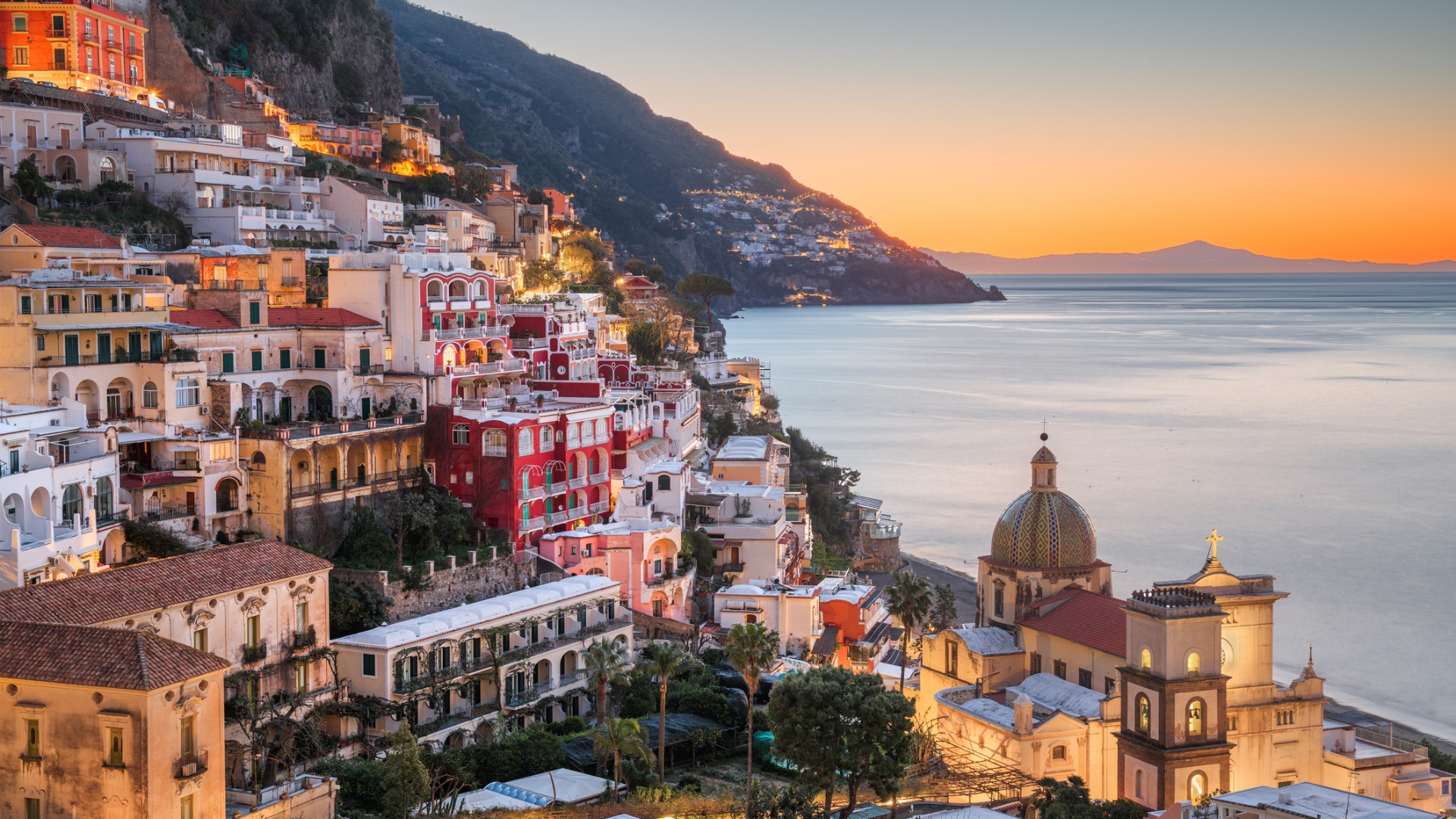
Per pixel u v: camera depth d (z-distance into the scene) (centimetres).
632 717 10331
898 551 19775
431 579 10750
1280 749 9512
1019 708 9219
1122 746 8956
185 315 11512
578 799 8412
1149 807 8738
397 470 12025
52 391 10000
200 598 8025
